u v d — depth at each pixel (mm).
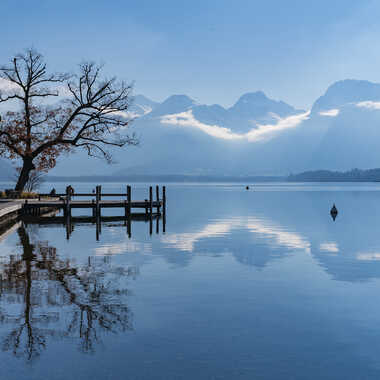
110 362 7812
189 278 14422
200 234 26875
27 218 37938
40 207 41406
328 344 8703
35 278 14188
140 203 39719
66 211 37969
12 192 44938
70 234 26500
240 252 19969
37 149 47188
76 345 8539
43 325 9617
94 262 17156
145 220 36906
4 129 46344
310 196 92500
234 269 16016
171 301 11617
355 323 9961
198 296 12141
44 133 47688
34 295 12055
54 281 13773
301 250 20703
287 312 10766
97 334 9109
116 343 8648
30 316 10219
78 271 15359
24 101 46844
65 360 7887
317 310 10945
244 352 8297
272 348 8492
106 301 11508
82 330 9320
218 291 12734
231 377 7293
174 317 10266
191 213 45312
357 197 85562
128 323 9805
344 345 8656
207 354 8180
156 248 21000
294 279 14430
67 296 11977
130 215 39250
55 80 47281
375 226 32156
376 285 13633
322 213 44875
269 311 10844
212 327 9617
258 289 13039
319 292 12734
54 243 22562
